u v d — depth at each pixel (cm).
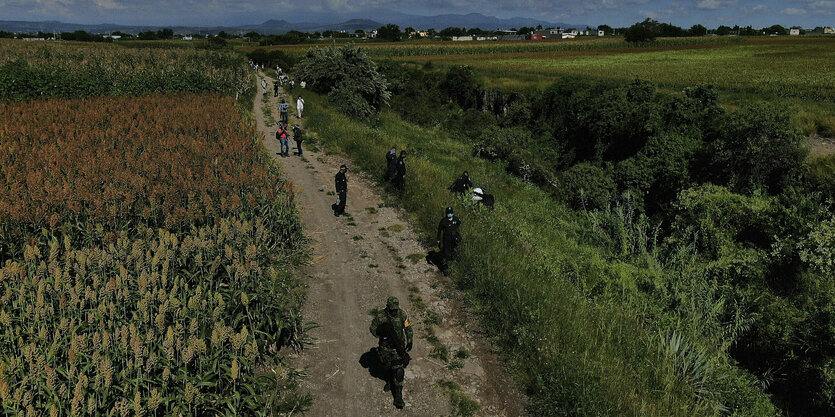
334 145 2316
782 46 9156
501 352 812
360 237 1272
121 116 2188
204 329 670
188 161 1432
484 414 678
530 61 7500
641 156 2256
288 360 769
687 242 1561
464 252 1104
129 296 730
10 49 6259
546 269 1120
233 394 612
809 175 1839
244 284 789
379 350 681
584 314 901
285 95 4269
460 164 2666
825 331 976
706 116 2508
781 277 1328
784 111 1870
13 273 696
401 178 1577
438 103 5084
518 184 2556
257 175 1268
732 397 805
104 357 570
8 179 1202
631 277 1234
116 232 991
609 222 1867
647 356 818
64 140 1698
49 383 523
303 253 1141
